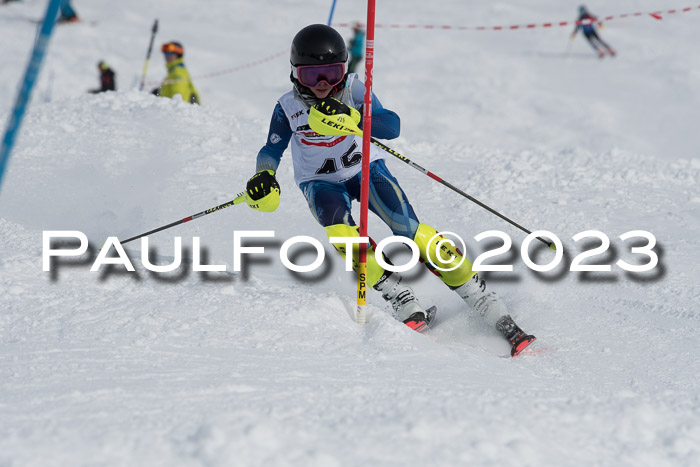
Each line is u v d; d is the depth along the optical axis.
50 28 4.93
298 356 7.09
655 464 4.91
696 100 33.81
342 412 5.40
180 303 8.34
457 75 38.47
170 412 5.30
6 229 11.30
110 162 17.27
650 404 5.73
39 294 8.45
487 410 5.45
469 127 30.73
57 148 18.17
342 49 8.37
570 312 10.20
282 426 4.95
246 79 38.19
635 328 9.51
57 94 34.78
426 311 9.58
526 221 14.48
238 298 8.58
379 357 7.20
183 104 22.14
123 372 6.26
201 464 4.46
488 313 9.08
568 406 5.68
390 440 4.89
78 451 4.54
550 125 31.00
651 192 16.50
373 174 9.33
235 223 13.90
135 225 13.27
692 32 48.56
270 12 57.22
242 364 6.68
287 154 18.81
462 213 14.97
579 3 60.31
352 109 8.33
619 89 36.03
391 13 57.47
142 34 47.75
